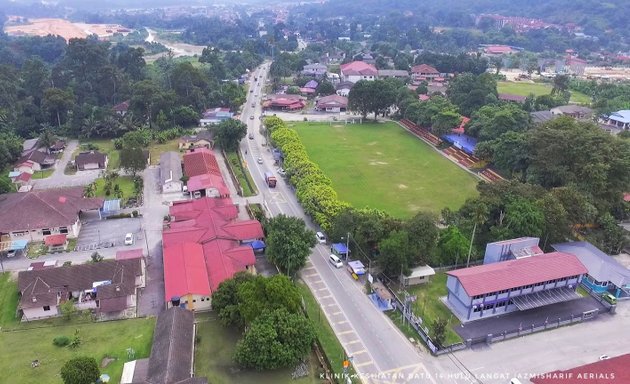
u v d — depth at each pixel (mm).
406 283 92500
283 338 69500
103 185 137750
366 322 81875
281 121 183625
